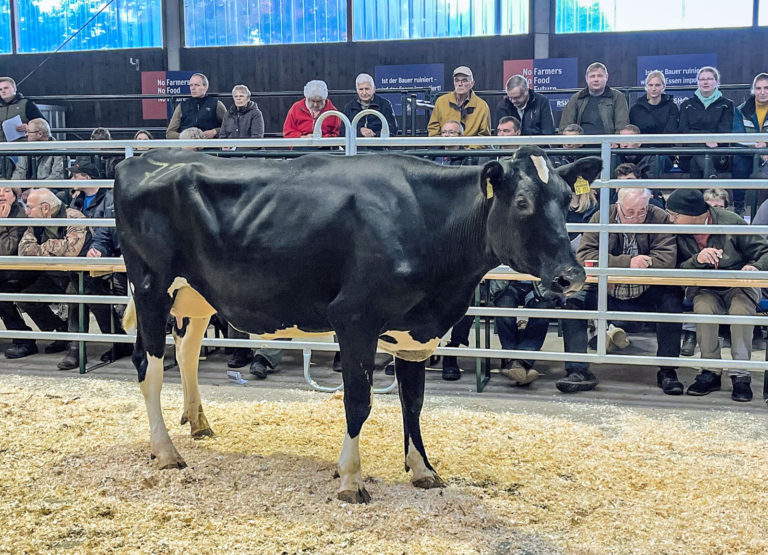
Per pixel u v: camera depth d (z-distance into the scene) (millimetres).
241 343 5887
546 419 5027
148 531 3404
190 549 3238
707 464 4223
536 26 11398
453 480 4008
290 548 3258
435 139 5504
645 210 5762
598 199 6141
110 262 6055
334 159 3840
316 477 3992
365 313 3625
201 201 3881
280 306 3844
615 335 6504
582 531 3457
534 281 5762
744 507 3701
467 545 3299
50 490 3842
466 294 3732
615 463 4227
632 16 11180
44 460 4191
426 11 11758
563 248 3318
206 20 12344
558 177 3428
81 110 12766
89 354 6992
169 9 12320
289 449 4402
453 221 3605
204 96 9141
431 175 3664
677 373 6324
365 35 11984
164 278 4027
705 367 5512
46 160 7836
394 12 11844
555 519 3576
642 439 4633
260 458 4242
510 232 3414
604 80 7766
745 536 3395
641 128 7840
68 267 6141
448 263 3629
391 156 3781
